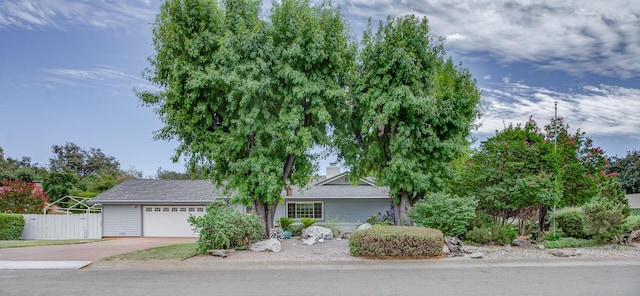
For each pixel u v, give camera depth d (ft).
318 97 51.57
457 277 32.22
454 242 41.96
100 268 36.35
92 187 132.05
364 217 88.84
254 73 48.65
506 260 38.52
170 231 88.63
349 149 59.57
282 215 88.53
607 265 36.65
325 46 51.78
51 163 171.12
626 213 49.62
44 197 97.45
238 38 49.73
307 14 51.98
